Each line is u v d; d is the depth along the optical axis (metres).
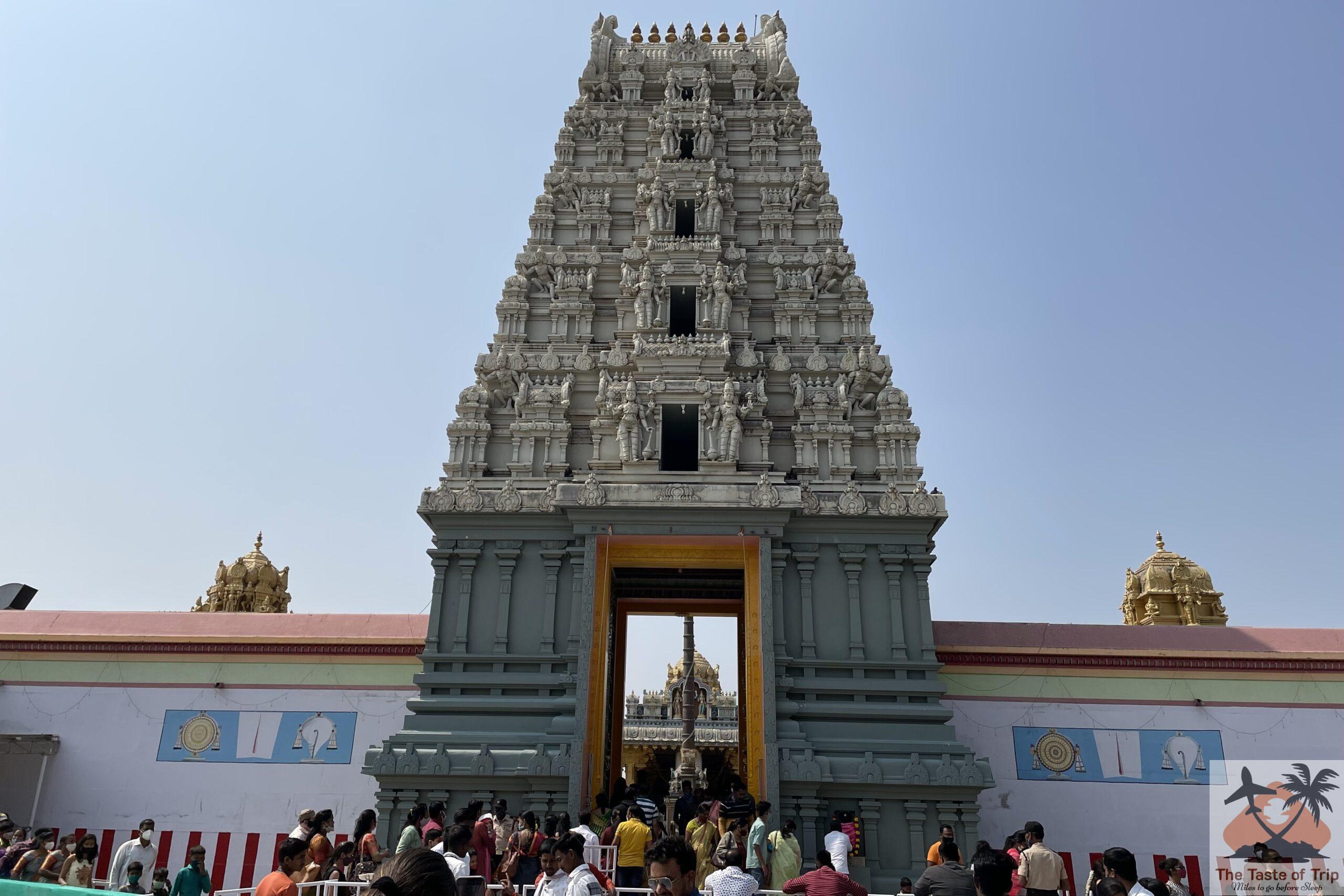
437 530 24.11
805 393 26.95
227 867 24.12
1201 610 41.06
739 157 32.47
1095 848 23.34
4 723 25.55
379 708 25.69
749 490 23.31
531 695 22.45
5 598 30.78
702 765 58.56
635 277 29.02
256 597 44.84
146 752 25.30
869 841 20.72
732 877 10.55
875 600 23.27
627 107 33.28
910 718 22.09
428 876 5.25
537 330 28.86
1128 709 24.61
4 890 7.40
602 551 23.31
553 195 31.28
